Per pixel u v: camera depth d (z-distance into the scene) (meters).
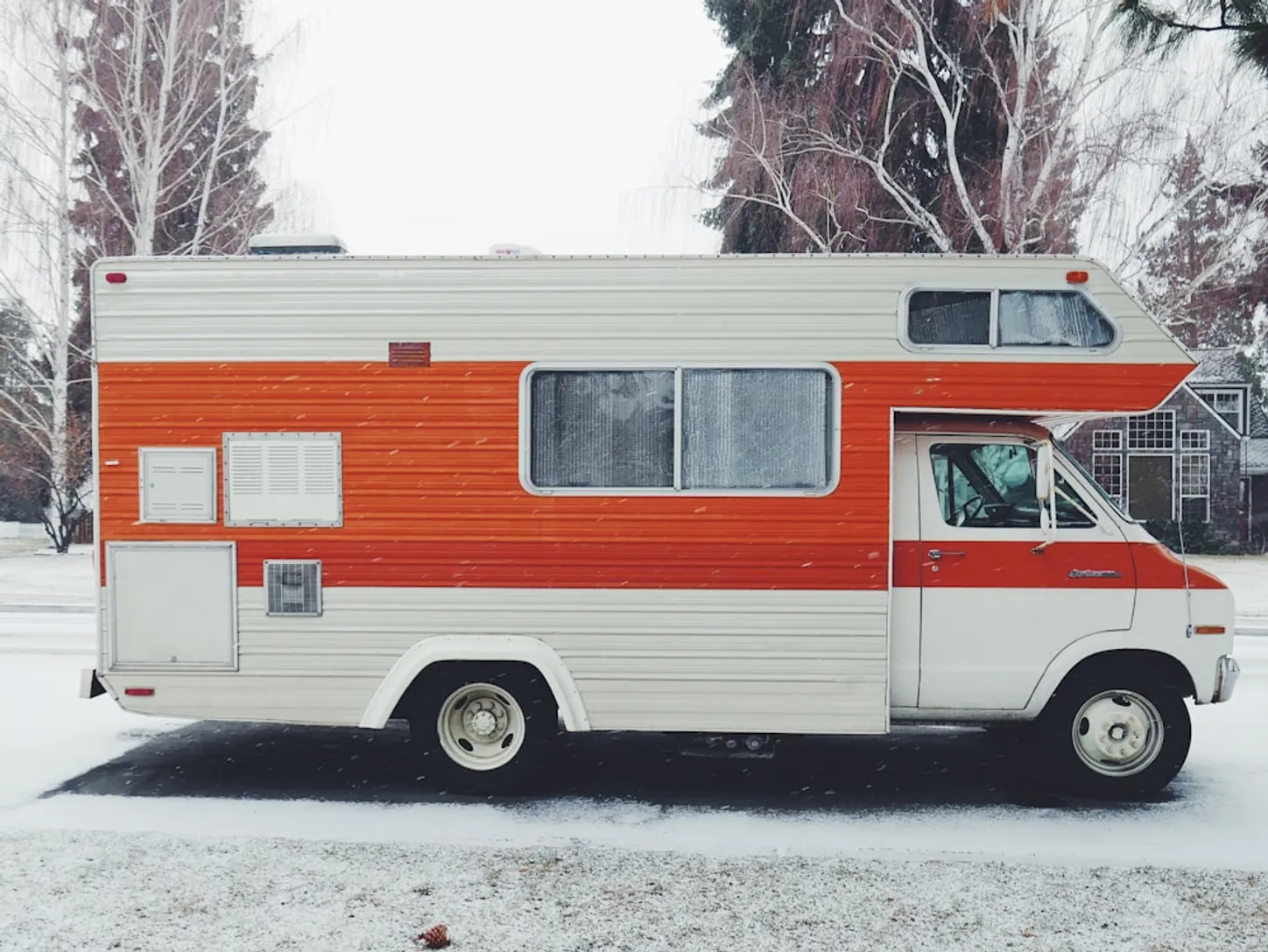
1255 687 9.06
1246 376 31.94
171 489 5.71
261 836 5.02
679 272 5.62
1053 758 5.78
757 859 4.71
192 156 21.98
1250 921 4.04
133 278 5.71
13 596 16.47
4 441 24.94
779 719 5.61
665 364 5.63
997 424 5.84
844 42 19.23
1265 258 18.78
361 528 5.68
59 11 20.70
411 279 5.68
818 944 3.84
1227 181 18.02
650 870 4.56
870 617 5.57
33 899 4.20
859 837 5.12
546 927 3.96
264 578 5.70
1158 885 4.42
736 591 5.60
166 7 21.09
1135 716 5.76
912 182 19.95
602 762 6.57
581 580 5.64
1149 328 5.53
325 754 6.74
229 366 5.71
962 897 4.27
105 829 5.12
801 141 19.47
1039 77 18.02
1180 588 5.64
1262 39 6.12
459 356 5.67
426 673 5.80
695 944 3.83
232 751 6.80
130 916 4.04
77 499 23.72
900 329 5.57
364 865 4.59
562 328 5.66
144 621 5.74
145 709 5.76
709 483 5.62
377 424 5.68
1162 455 27.88
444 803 5.69
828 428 5.60
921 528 5.71
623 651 5.64
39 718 7.69
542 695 5.79
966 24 18.59
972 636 5.69
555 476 5.67
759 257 5.60
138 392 5.73
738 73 20.73
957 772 6.36
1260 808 5.62
